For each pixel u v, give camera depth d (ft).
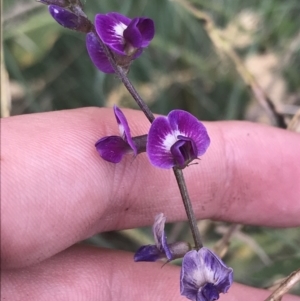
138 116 0.27
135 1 0.41
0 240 0.21
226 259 0.35
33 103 0.38
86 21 0.22
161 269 0.28
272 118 0.34
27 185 0.22
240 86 0.38
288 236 0.34
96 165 0.24
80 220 0.24
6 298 0.24
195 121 0.21
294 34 0.40
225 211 0.30
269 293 0.28
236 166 0.29
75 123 0.24
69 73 0.40
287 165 0.29
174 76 0.40
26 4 0.39
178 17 0.41
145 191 0.27
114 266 0.27
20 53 0.39
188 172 0.28
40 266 0.26
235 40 0.41
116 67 0.22
